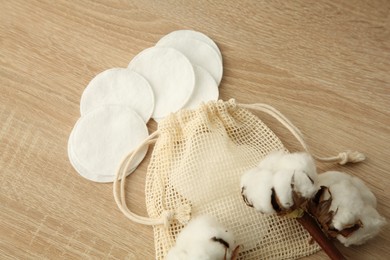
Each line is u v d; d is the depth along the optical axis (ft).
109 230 2.73
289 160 2.22
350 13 3.02
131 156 2.75
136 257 2.68
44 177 2.85
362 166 2.76
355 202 2.28
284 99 2.92
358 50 2.96
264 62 2.99
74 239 2.73
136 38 3.09
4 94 3.02
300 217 2.32
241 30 3.06
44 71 3.06
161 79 2.97
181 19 3.11
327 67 2.95
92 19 3.14
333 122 2.85
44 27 3.14
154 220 2.59
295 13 3.06
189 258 2.20
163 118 2.91
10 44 3.11
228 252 2.27
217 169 2.65
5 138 2.94
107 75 2.98
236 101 2.94
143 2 3.14
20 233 2.76
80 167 2.83
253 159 2.68
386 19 2.98
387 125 2.83
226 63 3.01
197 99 2.93
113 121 2.89
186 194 2.64
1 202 2.81
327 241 2.34
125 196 2.79
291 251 2.58
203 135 2.71
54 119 2.96
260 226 2.59
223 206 2.60
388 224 2.63
